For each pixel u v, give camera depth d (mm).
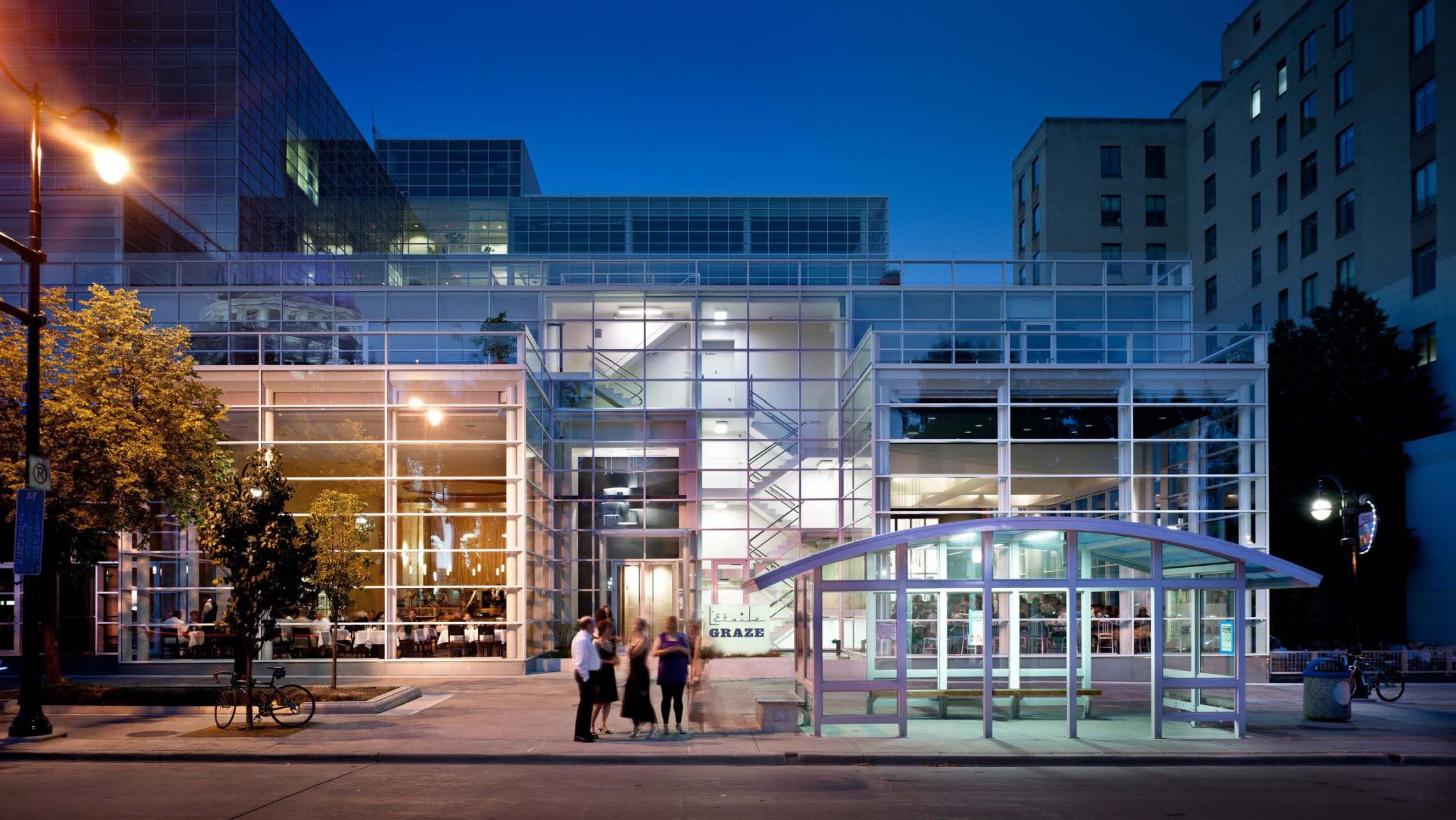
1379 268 44688
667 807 12227
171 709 19969
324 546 22297
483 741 16875
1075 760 15750
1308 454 38500
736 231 81562
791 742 16922
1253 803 12742
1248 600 27078
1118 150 66688
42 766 15219
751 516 33219
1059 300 34469
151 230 45062
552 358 35000
